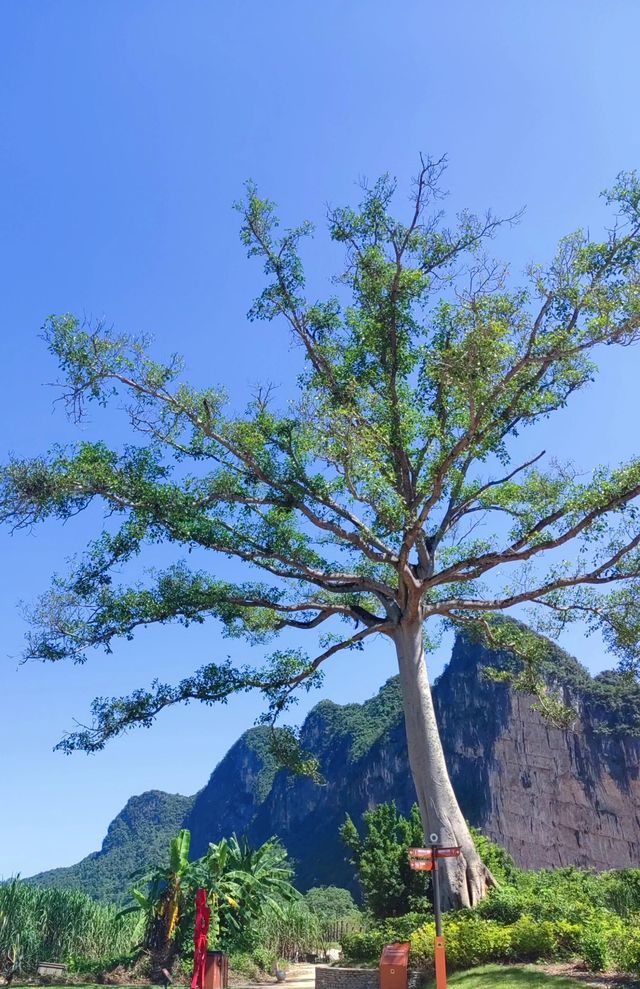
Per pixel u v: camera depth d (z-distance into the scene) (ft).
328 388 70.38
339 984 58.54
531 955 45.93
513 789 449.89
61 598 64.59
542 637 74.74
